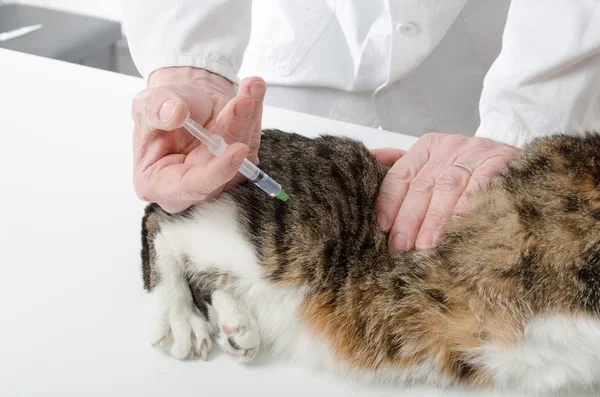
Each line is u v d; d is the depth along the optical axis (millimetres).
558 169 1257
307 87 2035
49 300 1171
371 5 1822
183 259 1323
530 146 1358
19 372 1019
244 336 1124
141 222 1396
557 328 1177
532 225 1201
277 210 1267
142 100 1049
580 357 1196
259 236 1265
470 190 1281
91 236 1347
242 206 1289
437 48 1982
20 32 3242
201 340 1122
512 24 1521
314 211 1265
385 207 1293
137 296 1212
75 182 1513
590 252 1159
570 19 1416
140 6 1375
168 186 1065
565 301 1167
